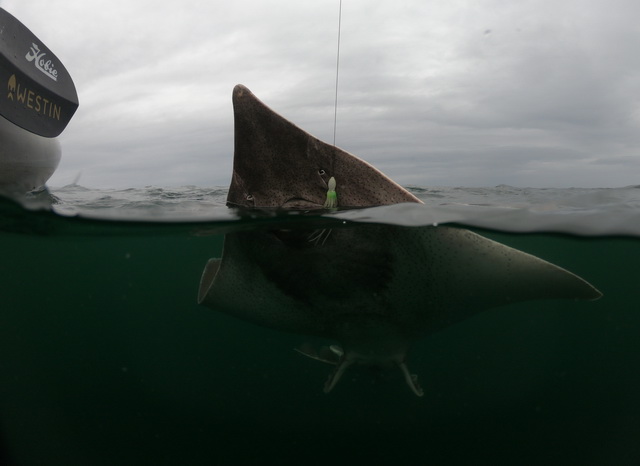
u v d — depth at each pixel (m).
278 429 6.97
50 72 5.18
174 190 8.89
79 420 10.10
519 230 4.07
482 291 3.13
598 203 5.04
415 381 4.14
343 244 2.84
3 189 4.66
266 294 3.32
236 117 2.61
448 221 3.34
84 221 4.31
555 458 5.68
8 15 4.50
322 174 2.62
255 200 2.75
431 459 5.55
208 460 5.91
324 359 4.87
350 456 5.65
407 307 3.24
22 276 18.92
